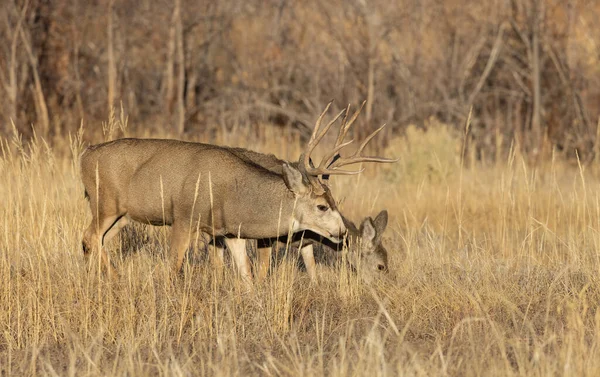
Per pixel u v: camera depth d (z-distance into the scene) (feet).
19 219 72.13
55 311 59.16
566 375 45.34
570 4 189.98
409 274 71.51
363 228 70.44
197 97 204.64
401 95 195.93
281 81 205.46
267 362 52.34
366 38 195.21
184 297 59.06
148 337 55.88
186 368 50.57
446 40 202.18
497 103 188.34
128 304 58.85
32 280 63.05
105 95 190.90
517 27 186.19
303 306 64.59
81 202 78.79
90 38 199.62
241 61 209.46
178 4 188.85
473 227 97.40
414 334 58.49
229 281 68.59
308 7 210.79
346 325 60.08
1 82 179.22
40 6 186.29
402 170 135.03
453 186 122.62
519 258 74.95
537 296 65.16
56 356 54.29
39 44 186.39
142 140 67.41
